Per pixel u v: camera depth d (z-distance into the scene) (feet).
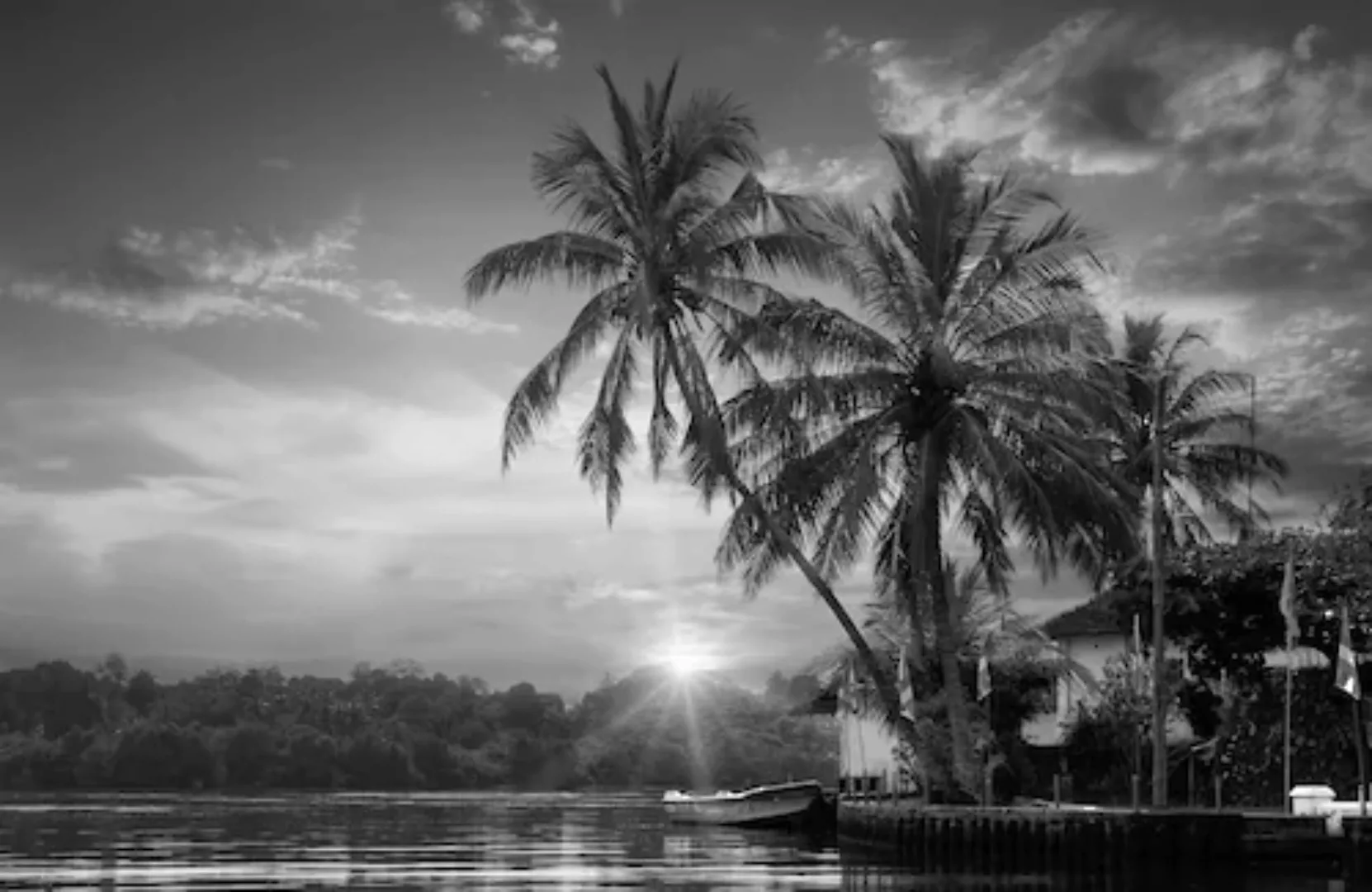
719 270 150.61
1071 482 144.36
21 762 607.78
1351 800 164.76
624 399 152.56
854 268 148.56
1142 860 124.16
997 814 130.31
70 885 106.42
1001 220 149.38
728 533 155.22
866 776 205.98
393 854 148.77
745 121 152.97
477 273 152.35
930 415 148.25
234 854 145.79
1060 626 202.59
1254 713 172.45
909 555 155.53
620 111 151.84
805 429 151.64
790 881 116.16
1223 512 201.05
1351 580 162.71
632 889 107.34
